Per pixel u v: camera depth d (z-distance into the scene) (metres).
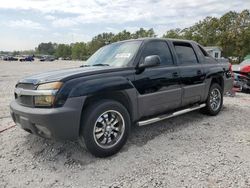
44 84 3.28
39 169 3.26
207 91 5.41
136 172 3.14
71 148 3.87
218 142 4.09
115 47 4.70
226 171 3.11
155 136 4.38
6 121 5.39
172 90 4.50
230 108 6.54
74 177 3.05
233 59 42.97
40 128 3.27
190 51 5.22
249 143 4.03
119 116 3.69
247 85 9.25
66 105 3.18
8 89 10.70
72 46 118.12
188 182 2.88
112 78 3.63
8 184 2.91
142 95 4.00
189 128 4.81
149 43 4.38
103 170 3.20
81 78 3.39
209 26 46.72
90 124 3.38
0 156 3.64
